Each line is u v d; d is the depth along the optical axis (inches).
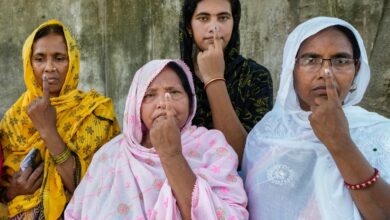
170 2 199.9
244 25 188.2
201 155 78.0
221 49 87.5
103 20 210.5
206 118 97.5
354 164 64.8
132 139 79.7
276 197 73.3
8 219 91.1
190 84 83.0
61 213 90.6
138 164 77.3
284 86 76.4
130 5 206.1
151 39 203.9
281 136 77.0
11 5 223.5
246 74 98.4
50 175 91.5
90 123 94.5
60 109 95.4
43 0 219.0
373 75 168.4
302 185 72.7
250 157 79.5
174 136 69.6
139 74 81.4
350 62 73.1
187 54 102.7
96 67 212.7
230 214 69.8
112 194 76.2
